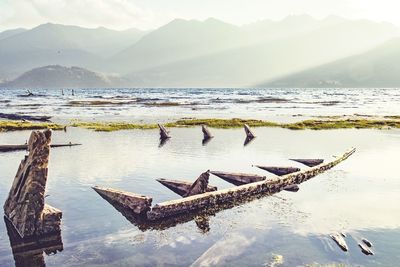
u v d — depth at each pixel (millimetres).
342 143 40531
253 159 31406
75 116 72875
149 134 46625
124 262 13430
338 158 30828
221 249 14266
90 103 121438
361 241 14867
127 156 31906
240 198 20906
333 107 106438
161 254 14023
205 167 28078
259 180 23344
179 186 21844
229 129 52938
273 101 141125
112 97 177625
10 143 39156
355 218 17609
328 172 27188
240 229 16344
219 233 15961
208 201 19391
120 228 16547
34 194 15414
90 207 19125
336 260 13289
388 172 27047
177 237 15570
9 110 89375
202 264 13117
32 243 14977
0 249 14477
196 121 60531
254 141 41688
